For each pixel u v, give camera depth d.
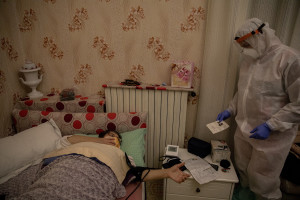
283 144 1.21
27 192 1.01
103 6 1.64
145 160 1.81
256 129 1.20
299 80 1.02
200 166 1.44
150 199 1.74
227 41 1.47
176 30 1.62
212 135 1.74
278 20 1.45
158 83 1.80
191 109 1.85
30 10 1.73
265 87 1.18
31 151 1.38
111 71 1.83
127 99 1.75
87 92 1.93
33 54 1.86
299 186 1.43
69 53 1.82
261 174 1.34
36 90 1.92
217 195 1.41
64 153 1.28
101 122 1.66
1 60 1.64
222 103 1.64
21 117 1.69
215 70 1.56
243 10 1.41
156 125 1.81
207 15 1.51
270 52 1.17
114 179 1.19
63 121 1.67
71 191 1.02
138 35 1.68
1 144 1.32
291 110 1.06
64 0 1.67
